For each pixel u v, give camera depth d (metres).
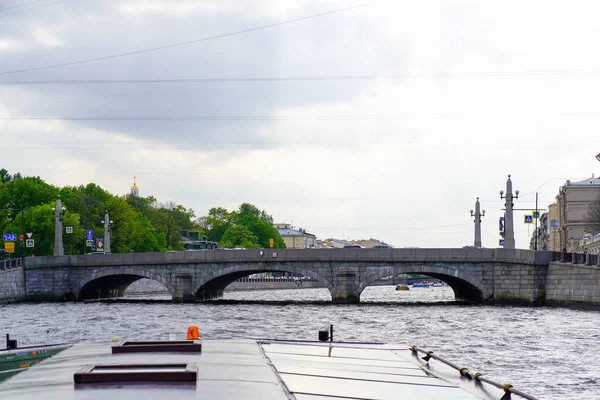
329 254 82.75
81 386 9.75
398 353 15.84
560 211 156.88
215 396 9.62
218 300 89.94
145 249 141.12
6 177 169.88
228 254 85.31
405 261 80.88
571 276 70.44
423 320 57.09
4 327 52.28
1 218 116.81
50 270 89.94
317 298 113.69
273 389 10.66
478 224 90.81
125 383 9.82
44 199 120.56
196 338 16.91
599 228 120.12
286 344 16.20
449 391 11.98
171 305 78.56
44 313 65.88
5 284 84.75
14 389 10.46
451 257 79.69
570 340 42.69
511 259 77.44
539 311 65.56
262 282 173.00
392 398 11.17
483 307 72.62
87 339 44.53
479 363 34.00
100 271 89.00
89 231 106.81
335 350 15.65
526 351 38.09
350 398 10.88
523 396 11.30
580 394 26.52
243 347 14.95
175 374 9.92
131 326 52.53
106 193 134.12
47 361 13.24
